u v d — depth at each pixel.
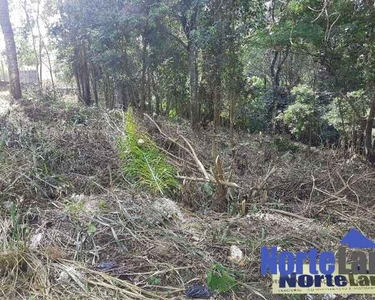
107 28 6.66
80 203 2.81
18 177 3.09
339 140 6.87
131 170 3.42
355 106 5.79
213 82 6.74
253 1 6.10
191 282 2.05
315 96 6.58
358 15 4.88
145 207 2.78
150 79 8.32
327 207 3.15
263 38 5.57
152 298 1.92
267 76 9.80
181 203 3.10
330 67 5.54
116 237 2.37
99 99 9.62
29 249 2.23
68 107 5.66
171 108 8.74
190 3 6.62
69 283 2.01
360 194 3.52
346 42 5.13
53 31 8.55
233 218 2.78
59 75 11.62
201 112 7.92
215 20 6.17
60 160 3.53
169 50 7.61
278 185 3.57
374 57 5.04
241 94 7.18
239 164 4.32
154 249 2.32
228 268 2.15
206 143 5.37
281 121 8.10
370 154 5.54
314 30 5.04
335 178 3.86
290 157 5.22
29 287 1.97
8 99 7.27
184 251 2.31
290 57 8.84
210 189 3.19
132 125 4.27
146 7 6.66
